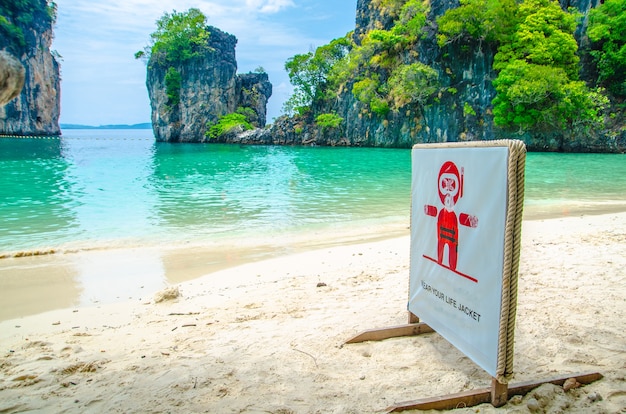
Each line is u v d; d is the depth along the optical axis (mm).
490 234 2602
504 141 2422
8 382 3074
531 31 43312
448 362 3244
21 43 82312
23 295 5473
